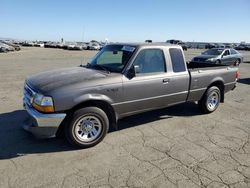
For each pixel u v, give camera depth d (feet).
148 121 17.88
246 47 184.85
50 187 9.95
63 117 12.32
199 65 22.94
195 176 10.98
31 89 13.03
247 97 26.99
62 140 14.21
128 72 14.32
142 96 14.99
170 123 17.65
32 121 12.60
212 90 19.51
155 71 15.65
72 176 10.75
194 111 20.63
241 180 10.78
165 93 16.21
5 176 10.60
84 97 12.64
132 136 15.17
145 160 12.26
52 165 11.60
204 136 15.52
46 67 50.60
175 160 12.35
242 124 17.95
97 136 13.66
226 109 21.75
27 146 13.41
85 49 169.07
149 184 10.31
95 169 11.35
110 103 13.71
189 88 17.72
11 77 35.91
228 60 56.34
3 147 13.21
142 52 14.96
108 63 15.65
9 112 18.94
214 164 12.07
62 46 187.21
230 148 13.89
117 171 11.22
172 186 10.21
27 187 9.89
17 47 125.39
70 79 13.23
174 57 16.70
